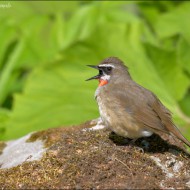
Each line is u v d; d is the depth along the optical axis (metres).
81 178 10.90
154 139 12.73
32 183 10.88
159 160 11.76
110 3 18.97
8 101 19.59
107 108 12.77
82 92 17.36
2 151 13.16
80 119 17.02
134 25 17.95
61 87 17.58
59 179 10.93
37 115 17.34
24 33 19.52
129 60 17.48
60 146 12.05
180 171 11.56
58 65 17.70
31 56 19.28
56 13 19.83
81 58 17.64
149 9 19.58
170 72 17.39
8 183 10.94
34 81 17.75
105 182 10.78
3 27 19.61
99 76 13.65
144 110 12.45
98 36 17.67
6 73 18.89
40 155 12.11
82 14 19.28
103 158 11.40
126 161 11.42
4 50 19.58
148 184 10.69
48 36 19.53
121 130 12.64
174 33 18.44
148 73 17.31
